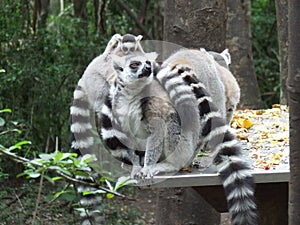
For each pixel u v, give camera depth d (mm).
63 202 17344
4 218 15969
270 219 8891
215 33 11812
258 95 19344
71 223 16422
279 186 8656
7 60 18781
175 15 11766
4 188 17453
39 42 19203
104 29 21562
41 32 19422
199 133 7906
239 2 19141
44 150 19297
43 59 19156
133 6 23859
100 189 5820
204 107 8016
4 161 17781
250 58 19281
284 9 17141
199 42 11703
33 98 18812
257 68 25031
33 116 18891
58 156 5258
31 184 17625
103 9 21062
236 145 7895
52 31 21297
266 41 25859
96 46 20188
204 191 8578
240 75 19047
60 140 19359
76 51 19906
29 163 5211
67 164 5402
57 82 19000
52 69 18906
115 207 18406
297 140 5250
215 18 11797
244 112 12047
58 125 19297
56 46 19438
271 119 11289
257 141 9672
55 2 23797
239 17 19141
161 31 23281
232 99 9836
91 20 22641
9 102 18531
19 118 18375
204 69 8711
